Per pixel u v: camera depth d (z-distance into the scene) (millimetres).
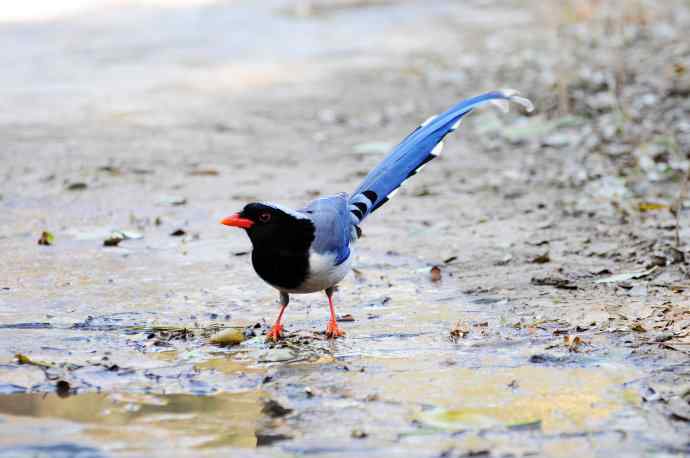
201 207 15156
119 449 7250
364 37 33594
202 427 7680
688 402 8016
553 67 25359
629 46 26875
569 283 11406
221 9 39250
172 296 11156
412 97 24156
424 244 13234
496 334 9812
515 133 19828
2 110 22875
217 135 20688
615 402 8062
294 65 29000
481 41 31516
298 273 9281
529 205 15180
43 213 14711
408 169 10805
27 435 7488
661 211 14430
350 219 9984
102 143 19703
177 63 29328
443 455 7129
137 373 8859
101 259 12531
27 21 36750
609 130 19219
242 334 9867
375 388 8461
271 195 15867
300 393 8367
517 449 7219
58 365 9031
